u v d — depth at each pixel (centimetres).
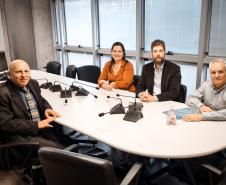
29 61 585
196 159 168
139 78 328
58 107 254
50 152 123
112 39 509
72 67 418
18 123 203
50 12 626
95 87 336
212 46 356
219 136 177
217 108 230
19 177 174
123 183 145
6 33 561
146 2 429
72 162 119
